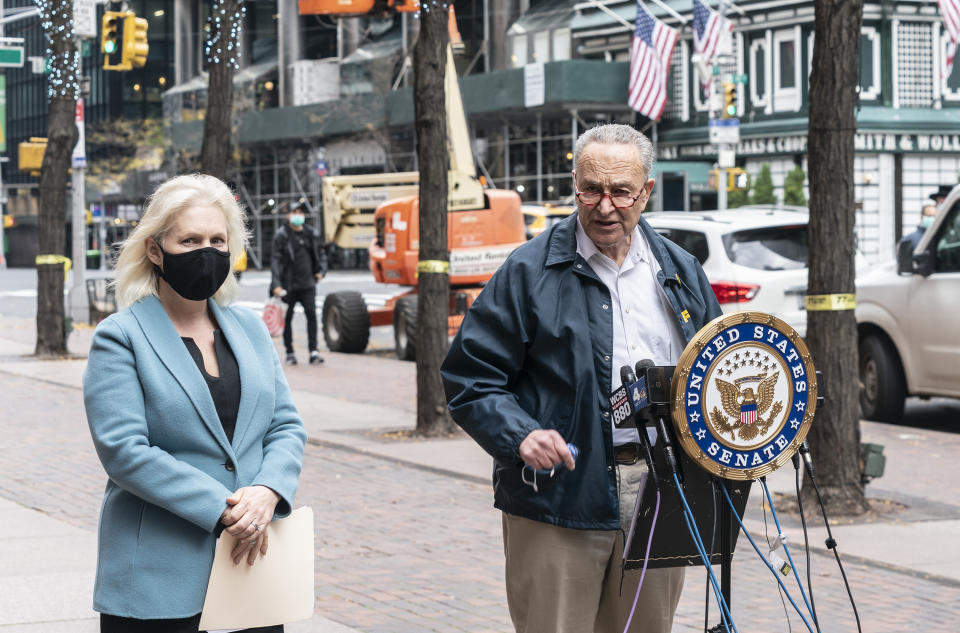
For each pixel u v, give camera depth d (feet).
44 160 69.87
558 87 160.56
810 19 143.74
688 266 13.79
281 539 12.41
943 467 36.78
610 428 13.05
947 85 146.30
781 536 12.44
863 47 144.05
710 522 12.72
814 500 30.19
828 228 30.09
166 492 11.76
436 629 21.02
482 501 32.04
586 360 13.07
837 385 30.12
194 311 12.53
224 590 12.10
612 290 13.41
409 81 191.93
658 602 13.75
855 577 24.72
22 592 22.71
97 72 244.63
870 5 143.02
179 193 12.16
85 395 12.06
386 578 24.44
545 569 13.29
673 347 13.56
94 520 29.78
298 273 64.95
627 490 13.21
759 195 147.23
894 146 144.77
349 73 201.77
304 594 12.48
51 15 69.36
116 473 11.82
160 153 230.07
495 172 180.55
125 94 240.53
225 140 57.36
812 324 30.30
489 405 12.92
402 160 192.54
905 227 147.02
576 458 12.98
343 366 65.26
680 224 48.91
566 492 13.05
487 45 181.16
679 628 21.34
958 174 148.15
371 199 85.56
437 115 42.42
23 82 314.55
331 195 86.69
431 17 42.98
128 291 12.34
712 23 111.45
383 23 202.28
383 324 74.28
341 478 35.17
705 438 12.05
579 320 13.17
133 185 230.48
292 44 210.59
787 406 12.32
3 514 29.91
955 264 43.27
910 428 44.80
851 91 29.96
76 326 90.94
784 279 47.03
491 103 169.37
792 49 146.41
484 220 68.80
